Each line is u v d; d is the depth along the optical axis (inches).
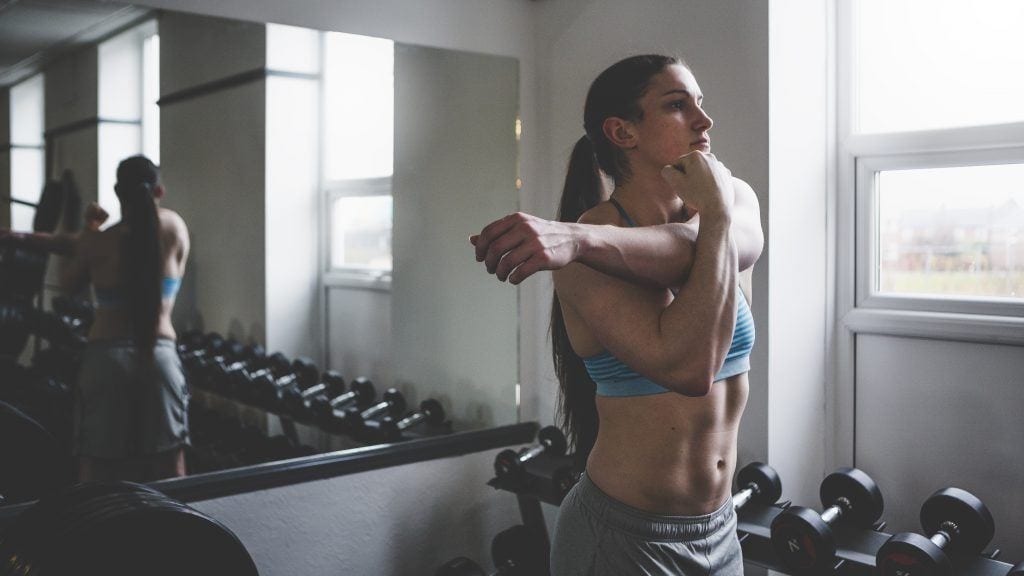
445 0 96.9
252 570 61.6
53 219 75.0
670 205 49.8
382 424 93.3
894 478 83.9
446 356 97.8
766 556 70.2
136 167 78.3
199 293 82.0
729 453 48.1
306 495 87.3
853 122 86.4
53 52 74.5
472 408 100.4
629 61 50.4
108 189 77.3
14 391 73.6
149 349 79.4
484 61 100.3
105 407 77.5
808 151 84.7
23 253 73.8
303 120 87.0
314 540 87.7
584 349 48.3
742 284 50.7
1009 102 76.1
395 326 94.2
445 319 97.8
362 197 91.2
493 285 101.7
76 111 75.7
